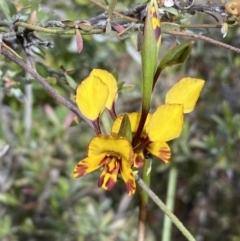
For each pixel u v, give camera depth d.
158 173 0.52
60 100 0.25
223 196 0.54
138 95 0.48
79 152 0.52
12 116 0.53
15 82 0.34
